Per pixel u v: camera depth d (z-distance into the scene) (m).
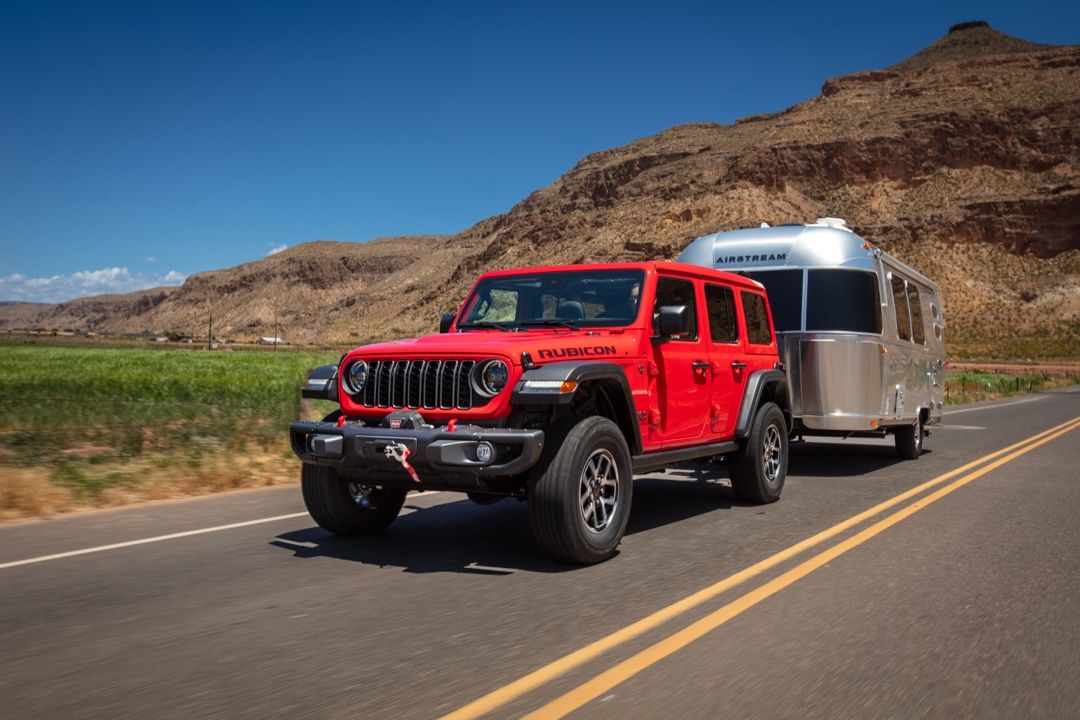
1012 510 8.50
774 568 5.98
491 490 6.09
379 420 6.34
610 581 5.61
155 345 169.12
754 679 3.88
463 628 4.59
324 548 6.55
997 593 5.40
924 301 13.91
